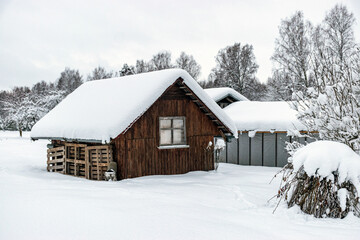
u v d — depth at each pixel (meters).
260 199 8.12
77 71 77.50
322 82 7.91
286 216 6.50
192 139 13.65
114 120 11.37
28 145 29.08
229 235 5.11
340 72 7.62
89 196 7.64
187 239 4.86
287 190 7.29
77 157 13.45
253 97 50.12
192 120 13.67
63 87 68.62
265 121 16.42
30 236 4.80
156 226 5.36
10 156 19.94
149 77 12.97
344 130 7.38
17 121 40.59
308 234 5.36
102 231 5.05
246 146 17.39
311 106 7.75
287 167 7.88
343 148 6.75
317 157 6.60
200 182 10.95
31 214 5.81
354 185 6.42
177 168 13.26
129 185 10.20
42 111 41.12
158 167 12.85
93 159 12.50
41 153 22.70
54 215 5.78
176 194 8.50
